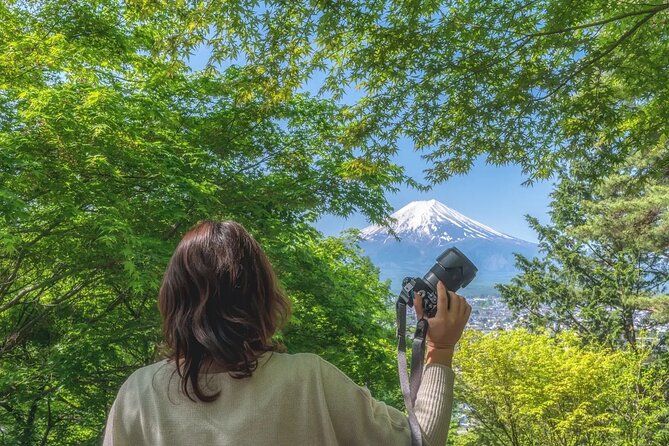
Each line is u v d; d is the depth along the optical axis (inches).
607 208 741.9
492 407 399.5
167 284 34.4
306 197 319.6
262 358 33.6
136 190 276.7
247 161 342.0
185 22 257.0
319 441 32.2
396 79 246.7
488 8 220.2
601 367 375.9
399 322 37.9
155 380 33.4
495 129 250.7
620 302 872.3
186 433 31.0
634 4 213.6
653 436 425.4
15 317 366.9
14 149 223.3
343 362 358.3
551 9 216.5
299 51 252.5
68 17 310.3
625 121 259.6
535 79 225.0
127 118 272.2
